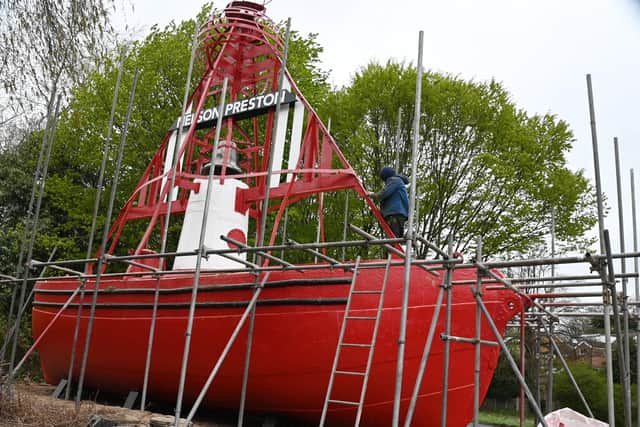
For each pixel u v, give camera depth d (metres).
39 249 21.33
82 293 10.27
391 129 19.27
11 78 10.55
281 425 9.38
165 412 10.76
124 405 10.42
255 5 12.85
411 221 5.76
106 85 19.28
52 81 10.66
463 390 8.21
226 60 12.78
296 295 8.55
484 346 8.21
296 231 18.78
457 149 19.22
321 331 8.34
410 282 8.27
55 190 20.62
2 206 22.97
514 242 19.42
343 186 10.25
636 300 8.36
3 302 20.25
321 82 21.48
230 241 7.34
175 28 21.00
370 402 8.25
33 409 7.95
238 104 12.12
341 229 18.89
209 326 9.20
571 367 22.97
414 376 8.16
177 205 12.31
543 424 5.42
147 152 19.22
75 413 7.92
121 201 20.27
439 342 8.12
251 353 8.79
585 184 19.64
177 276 10.02
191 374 9.45
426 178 19.00
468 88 19.23
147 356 9.24
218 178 11.45
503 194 19.03
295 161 11.05
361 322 8.17
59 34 10.43
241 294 8.97
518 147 19.23
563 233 19.53
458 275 8.28
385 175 9.59
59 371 12.23
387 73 19.31
